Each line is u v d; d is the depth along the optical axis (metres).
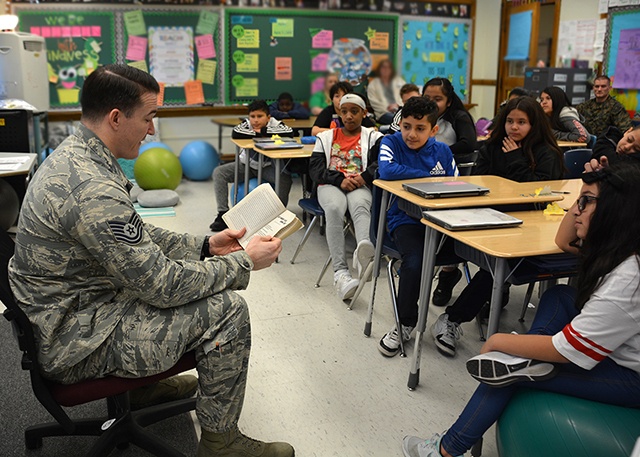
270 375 2.30
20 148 4.12
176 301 1.43
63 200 1.33
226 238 1.76
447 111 3.79
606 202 1.34
